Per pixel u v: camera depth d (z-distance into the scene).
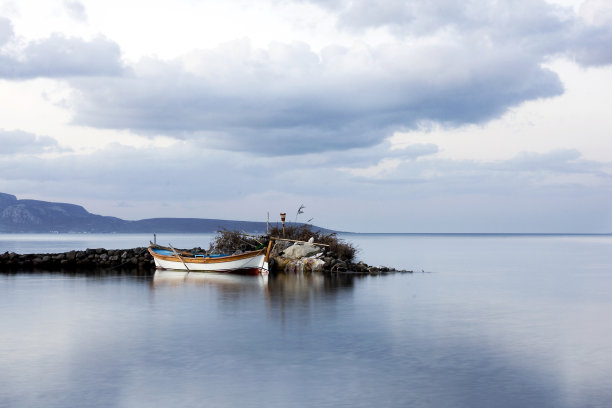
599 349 15.94
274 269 43.47
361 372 13.46
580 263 56.81
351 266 42.97
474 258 66.31
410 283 34.19
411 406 11.07
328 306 24.03
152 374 13.31
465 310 23.12
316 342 16.73
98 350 15.70
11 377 13.06
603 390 12.09
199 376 13.13
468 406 11.08
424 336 17.62
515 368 13.85
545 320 20.75
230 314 21.86
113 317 21.19
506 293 29.33
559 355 15.19
